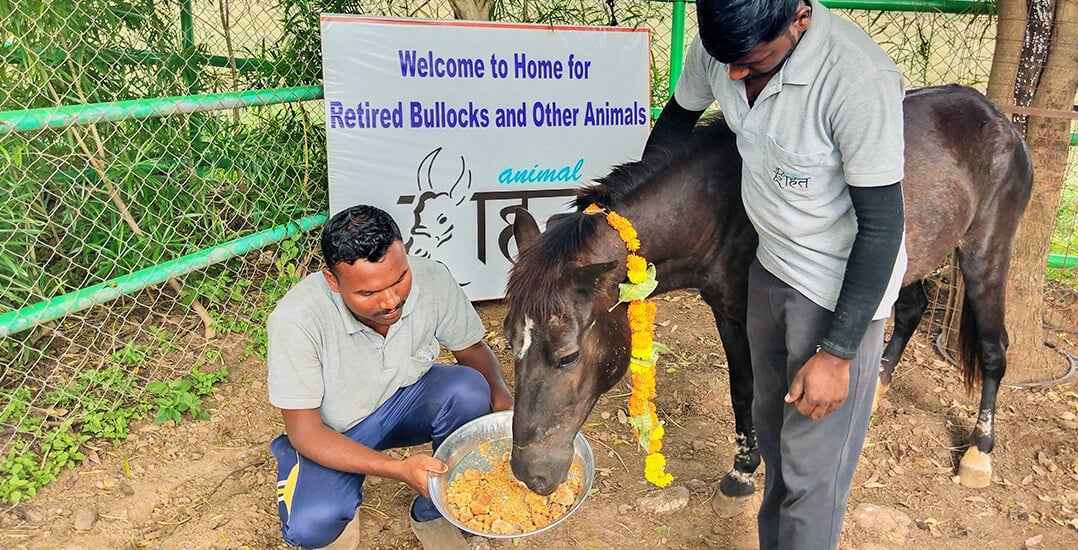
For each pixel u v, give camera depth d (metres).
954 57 4.50
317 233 4.16
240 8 4.92
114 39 3.74
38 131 3.38
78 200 3.54
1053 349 3.97
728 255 2.42
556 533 2.70
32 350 3.49
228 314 3.97
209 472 2.96
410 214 3.99
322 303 2.17
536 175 4.18
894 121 1.62
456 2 4.15
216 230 4.03
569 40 4.08
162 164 3.70
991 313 3.00
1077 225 5.00
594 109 4.23
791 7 1.58
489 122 4.02
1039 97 3.59
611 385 2.26
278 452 2.36
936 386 3.69
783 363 2.16
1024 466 3.13
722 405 3.50
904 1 4.34
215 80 4.12
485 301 4.42
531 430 2.06
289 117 4.12
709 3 1.59
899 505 2.89
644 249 2.31
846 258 1.87
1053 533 2.74
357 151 3.81
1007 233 2.91
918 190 2.48
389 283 1.97
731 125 1.93
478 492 2.25
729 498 2.77
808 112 1.70
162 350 3.62
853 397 1.93
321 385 2.19
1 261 3.17
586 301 2.02
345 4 4.11
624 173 2.36
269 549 2.60
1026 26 3.54
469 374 2.49
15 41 3.24
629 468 3.07
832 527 2.06
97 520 2.67
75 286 3.78
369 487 2.91
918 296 3.47
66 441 2.95
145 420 3.21
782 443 2.04
